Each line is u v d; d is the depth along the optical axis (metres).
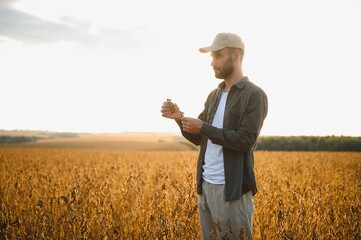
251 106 3.08
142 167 12.26
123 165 13.72
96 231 4.15
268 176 8.76
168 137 78.75
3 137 85.06
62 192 6.34
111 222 4.32
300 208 4.71
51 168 13.42
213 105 3.42
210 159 3.27
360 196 6.66
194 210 4.12
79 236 3.80
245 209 3.19
